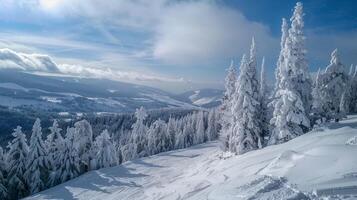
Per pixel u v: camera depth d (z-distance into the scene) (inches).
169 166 1852.9
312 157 706.8
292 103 1251.2
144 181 1496.1
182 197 874.8
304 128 1289.4
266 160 916.0
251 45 1576.0
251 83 1549.0
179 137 3314.5
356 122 1190.9
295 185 581.9
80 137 2005.4
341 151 692.1
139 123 2977.4
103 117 6136.8
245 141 1482.5
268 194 569.0
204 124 4074.8
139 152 2915.8
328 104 1557.6
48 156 1802.4
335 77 1588.3
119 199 1219.2
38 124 1779.0
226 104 1946.4
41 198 1408.7
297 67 1284.4
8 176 1704.0
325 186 540.1
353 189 507.5
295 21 1285.7
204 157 1958.7
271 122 1299.2
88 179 1652.3
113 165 2078.0
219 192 677.3
